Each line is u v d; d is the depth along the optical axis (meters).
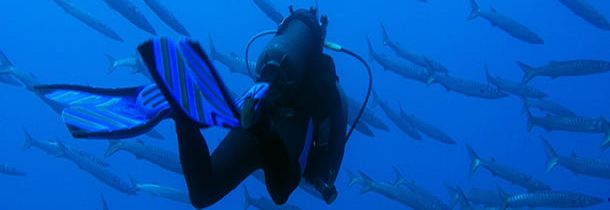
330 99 2.29
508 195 9.01
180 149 1.76
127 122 1.68
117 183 10.05
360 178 9.91
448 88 10.54
